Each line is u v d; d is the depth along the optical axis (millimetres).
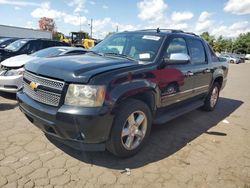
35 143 3869
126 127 3492
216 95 6617
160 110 4223
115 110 3166
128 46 4406
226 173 3504
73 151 3711
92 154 3674
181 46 4703
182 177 3307
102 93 3057
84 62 3496
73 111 2986
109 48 4625
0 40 14109
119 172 3289
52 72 3227
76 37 31516
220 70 6297
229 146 4434
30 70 3584
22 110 3693
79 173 3191
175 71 4309
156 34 4496
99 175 3188
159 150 4004
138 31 4836
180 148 4148
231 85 13055
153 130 4875
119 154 3500
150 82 3686
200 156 3936
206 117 6043
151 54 4066
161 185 3098
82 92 3020
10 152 3551
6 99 6160
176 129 5031
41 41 9352
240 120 6117
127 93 3291
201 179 3301
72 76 3066
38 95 3365
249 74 21984
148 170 3396
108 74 3191
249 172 3586
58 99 3119
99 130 3086
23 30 33344
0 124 4523
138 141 3740
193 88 5094
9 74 6035
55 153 3621
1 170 3117
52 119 3105
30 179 2992
